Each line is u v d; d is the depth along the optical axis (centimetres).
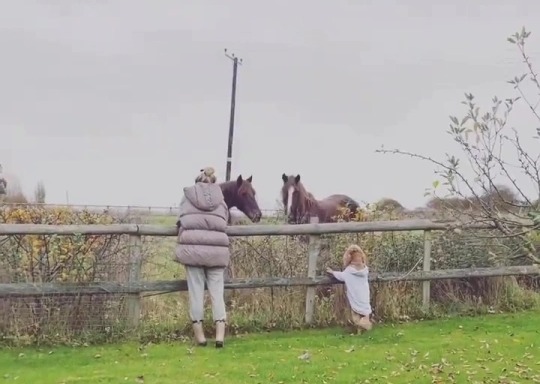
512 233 380
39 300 774
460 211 405
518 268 937
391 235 924
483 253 940
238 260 872
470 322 872
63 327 778
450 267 937
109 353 729
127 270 799
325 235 901
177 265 861
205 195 772
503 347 746
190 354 727
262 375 645
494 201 402
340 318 870
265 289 869
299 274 877
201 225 766
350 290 830
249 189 1144
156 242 842
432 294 938
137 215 975
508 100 552
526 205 381
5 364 686
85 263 793
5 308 767
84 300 785
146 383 620
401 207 1006
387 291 895
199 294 773
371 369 666
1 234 749
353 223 872
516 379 633
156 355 722
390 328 845
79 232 771
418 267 921
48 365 685
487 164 379
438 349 741
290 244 885
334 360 698
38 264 781
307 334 822
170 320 822
